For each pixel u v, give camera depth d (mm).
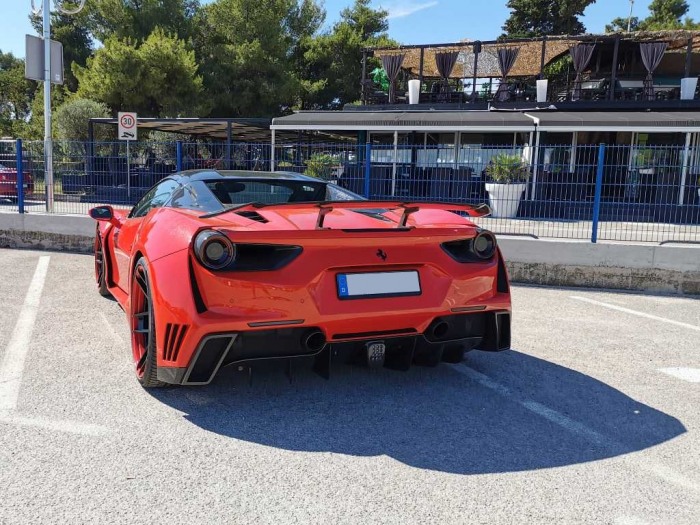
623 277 6992
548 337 4617
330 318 2750
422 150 8609
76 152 8797
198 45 32938
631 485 2297
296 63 36375
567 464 2463
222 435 2664
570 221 7492
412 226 3121
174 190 3682
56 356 3721
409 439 2672
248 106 31156
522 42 17078
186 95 26562
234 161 8633
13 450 2467
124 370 3488
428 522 2014
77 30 34000
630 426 2877
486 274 3143
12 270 6898
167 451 2496
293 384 3338
